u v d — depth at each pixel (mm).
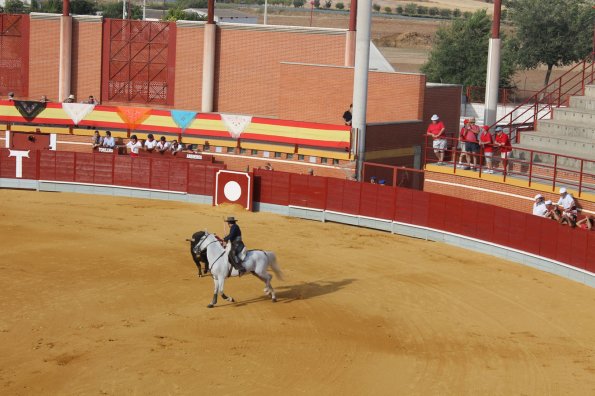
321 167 46281
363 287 30031
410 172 49750
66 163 45688
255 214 42250
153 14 115188
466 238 36844
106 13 116875
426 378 21719
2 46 59344
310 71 50719
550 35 88875
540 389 21250
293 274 31375
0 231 36250
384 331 25391
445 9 174875
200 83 57125
